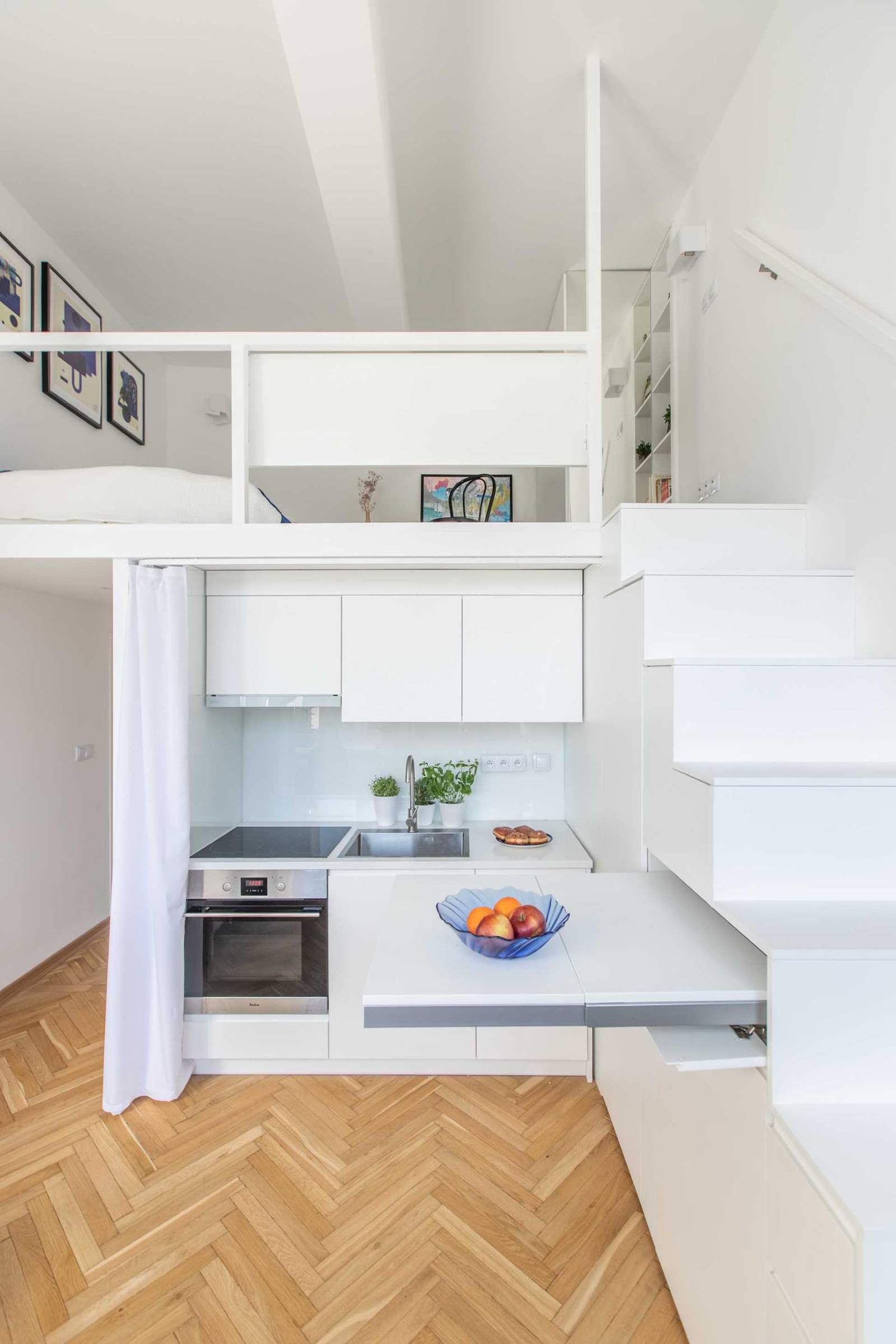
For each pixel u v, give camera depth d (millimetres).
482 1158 1809
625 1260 1492
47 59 2062
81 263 3158
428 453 2059
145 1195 1681
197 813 2363
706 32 1965
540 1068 2199
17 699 2861
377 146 1879
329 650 2445
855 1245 750
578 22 1910
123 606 2078
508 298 3414
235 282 3336
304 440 2070
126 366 3627
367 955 2189
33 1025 2537
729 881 1179
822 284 1645
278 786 2902
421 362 2059
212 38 1988
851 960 972
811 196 1761
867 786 1178
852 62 1570
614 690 1937
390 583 2457
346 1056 2180
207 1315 1371
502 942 1191
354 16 1496
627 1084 1766
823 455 1738
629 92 2168
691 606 1622
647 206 2729
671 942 1285
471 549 2084
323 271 3250
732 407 2277
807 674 1401
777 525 1807
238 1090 2123
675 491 2814
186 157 2490
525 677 2463
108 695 3611
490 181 2568
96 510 2123
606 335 3750
